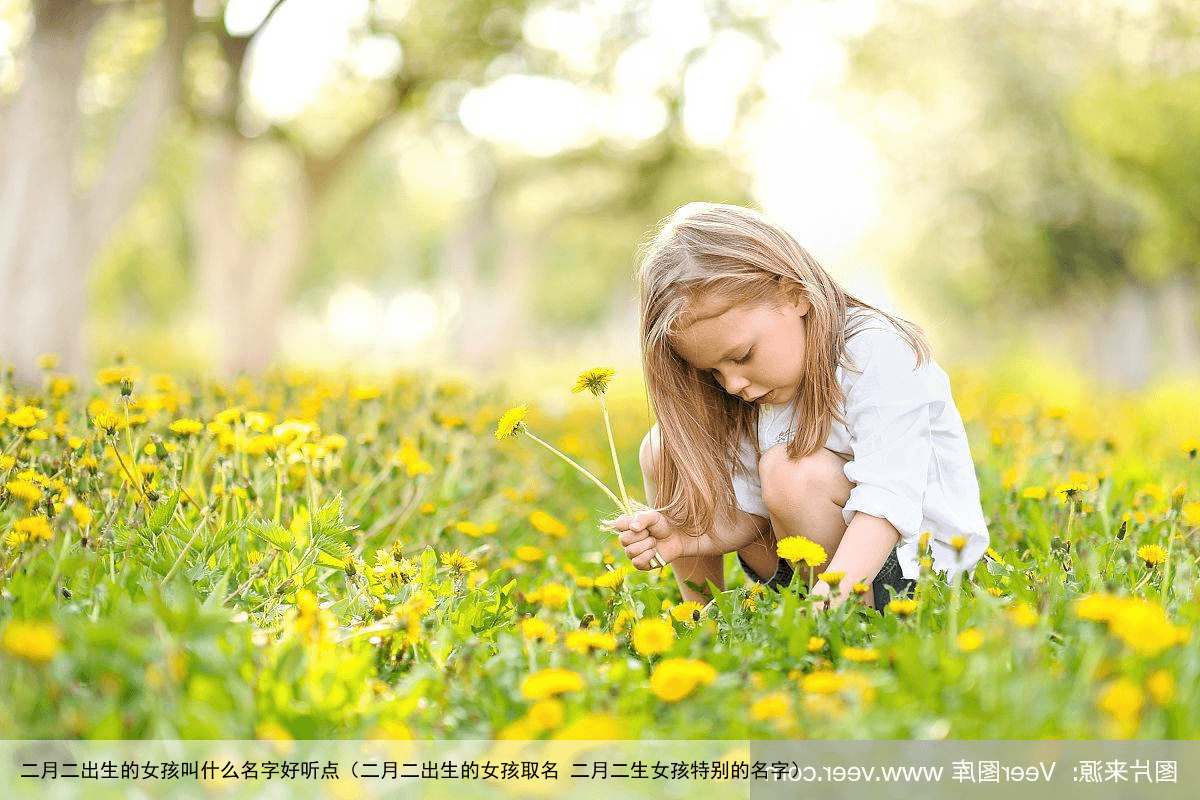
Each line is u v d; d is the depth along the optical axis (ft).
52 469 8.61
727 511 8.00
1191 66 52.65
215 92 46.78
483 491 12.37
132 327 94.84
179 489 7.91
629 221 86.99
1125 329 77.05
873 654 5.51
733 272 7.06
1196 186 55.42
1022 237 64.54
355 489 10.62
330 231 106.73
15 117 30.04
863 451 7.22
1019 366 39.11
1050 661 5.57
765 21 47.47
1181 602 6.48
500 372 71.72
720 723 5.05
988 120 60.80
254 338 55.42
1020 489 10.61
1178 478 12.48
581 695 5.09
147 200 67.21
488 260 107.86
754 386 7.27
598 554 9.95
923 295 81.00
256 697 4.91
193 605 5.05
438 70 48.67
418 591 6.86
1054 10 55.21
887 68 55.26
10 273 29.66
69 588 6.43
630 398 31.40
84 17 30.17
